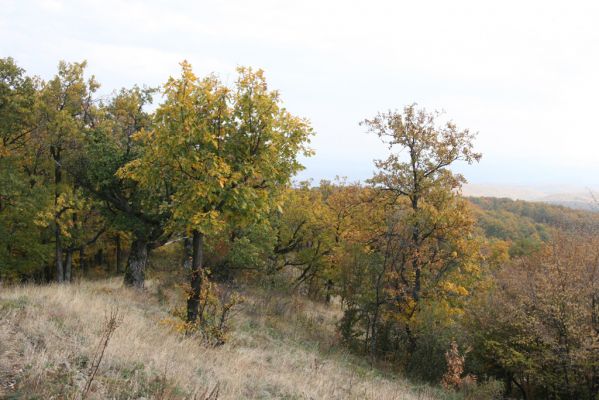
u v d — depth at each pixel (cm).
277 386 826
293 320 1895
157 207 1653
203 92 964
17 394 479
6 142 2078
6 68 1806
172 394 593
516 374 1797
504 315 1683
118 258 3438
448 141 1917
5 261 2227
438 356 1542
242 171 981
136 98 1819
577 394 1517
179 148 938
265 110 995
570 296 1478
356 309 1825
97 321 872
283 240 2955
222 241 2194
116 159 1630
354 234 1969
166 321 1002
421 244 1927
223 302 1094
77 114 2105
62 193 1933
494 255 3055
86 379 562
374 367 1531
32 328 704
